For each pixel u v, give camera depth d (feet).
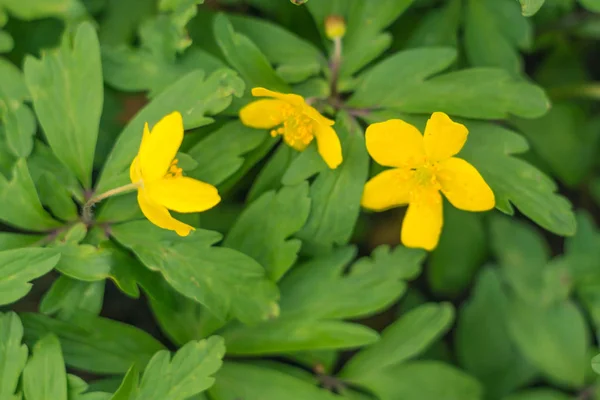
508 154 1.02
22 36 1.10
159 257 1.01
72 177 1.03
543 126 1.15
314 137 1.02
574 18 1.15
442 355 1.14
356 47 1.06
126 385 0.99
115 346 1.02
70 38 1.07
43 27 1.11
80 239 1.01
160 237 1.01
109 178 1.02
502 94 1.03
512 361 1.13
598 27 1.14
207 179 1.02
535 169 1.02
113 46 1.10
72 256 1.01
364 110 1.04
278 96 0.99
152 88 1.05
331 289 1.05
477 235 1.14
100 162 1.09
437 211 1.02
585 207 1.19
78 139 1.03
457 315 1.17
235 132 1.03
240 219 1.03
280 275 1.02
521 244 1.14
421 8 1.12
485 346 1.13
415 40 1.11
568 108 1.16
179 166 1.02
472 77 1.04
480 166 1.02
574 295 1.14
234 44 1.03
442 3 1.11
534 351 1.12
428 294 1.17
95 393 0.99
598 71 1.19
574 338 1.12
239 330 1.04
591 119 1.16
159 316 1.04
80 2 1.09
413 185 1.01
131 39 1.11
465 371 1.13
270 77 1.04
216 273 1.01
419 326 1.08
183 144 1.03
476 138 1.03
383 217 1.16
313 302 1.04
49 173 1.03
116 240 1.02
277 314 1.01
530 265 1.14
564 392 1.11
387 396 1.07
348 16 1.06
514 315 1.13
